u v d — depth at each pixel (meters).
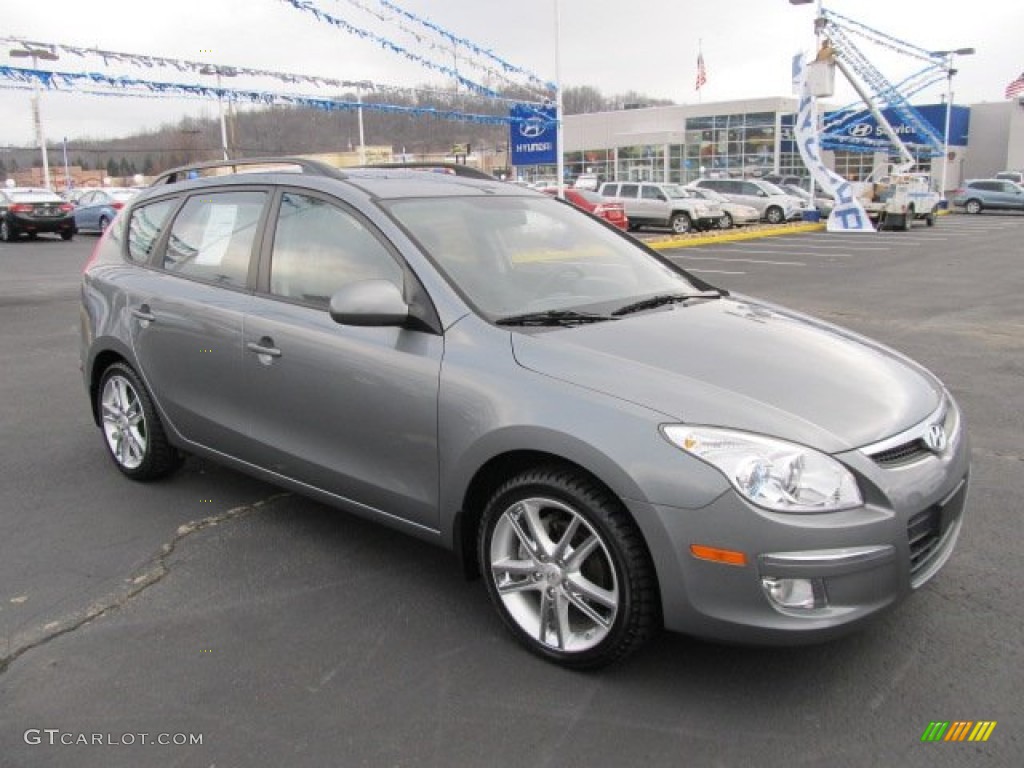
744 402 2.85
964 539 4.05
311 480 3.88
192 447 4.49
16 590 3.72
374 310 3.27
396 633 3.36
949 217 39.31
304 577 3.82
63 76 13.63
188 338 4.30
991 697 2.89
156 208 4.91
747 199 33.03
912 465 2.90
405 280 3.53
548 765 2.61
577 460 2.86
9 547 4.13
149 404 4.70
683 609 2.75
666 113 55.75
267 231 4.12
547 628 3.12
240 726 2.81
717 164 54.22
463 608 3.55
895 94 38.34
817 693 2.93
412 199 3.92
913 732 2.73
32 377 7.57
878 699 2.89
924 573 2.94
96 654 3.23
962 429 3.35
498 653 3.21
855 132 44.16
